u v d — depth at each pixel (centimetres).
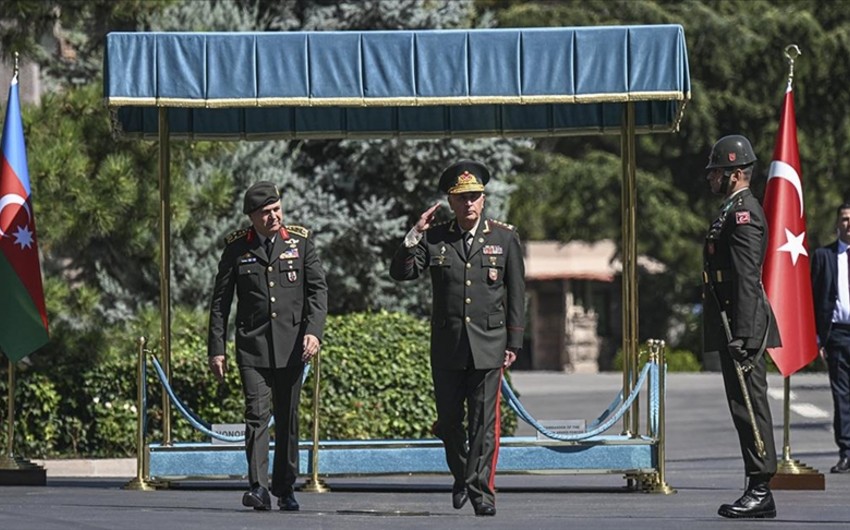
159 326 3991
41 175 3778
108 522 2353
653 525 2355
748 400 2395
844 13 10800
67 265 5088
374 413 3997
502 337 2502
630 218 3216
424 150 5484
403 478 3606
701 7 10412
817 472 3123
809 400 6328
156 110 3400
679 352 11225
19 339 3347
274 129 3456
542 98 2964
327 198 5428
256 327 2589
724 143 2422
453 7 5703
